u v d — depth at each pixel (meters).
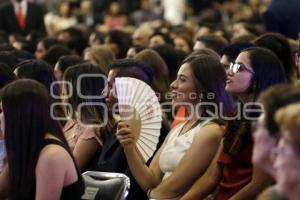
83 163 8.09
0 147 7.67
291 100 5.03
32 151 6.45
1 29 19.41
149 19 25.58
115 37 13.40
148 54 9.78
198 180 7.15
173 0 26.12
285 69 8.98
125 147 7.34
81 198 6.77
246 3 24.94
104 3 27.05
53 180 6.41
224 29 18.02
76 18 25.56
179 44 13.96
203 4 26.17
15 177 6.49
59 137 6.56
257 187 6.37
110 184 6.95
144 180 7.38
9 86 6.51
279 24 12.63
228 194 6.81
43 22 19.72
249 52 7.00
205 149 7.11
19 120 6.45
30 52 13.28
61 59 9.96
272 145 5.04
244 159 6.73
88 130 8.11
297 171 4.73
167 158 7.38
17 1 19.48
